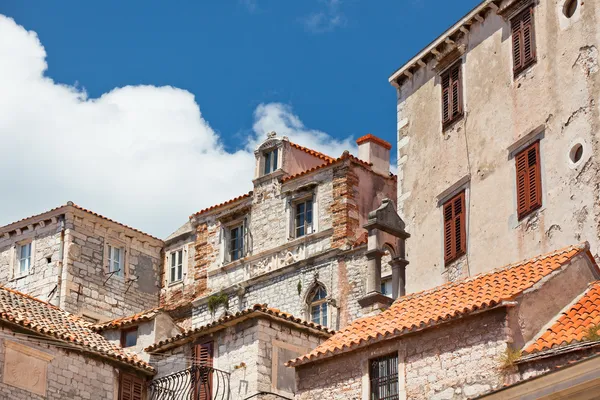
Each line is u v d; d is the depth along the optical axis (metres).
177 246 54.25
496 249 34.41
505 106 35.75
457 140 37.41
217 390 36.47
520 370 25.77
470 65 37.75
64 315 40.25
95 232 52.88
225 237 51.59
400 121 40.47
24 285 52.31
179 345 38.56
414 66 40.22
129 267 53.47
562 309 27.47
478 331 26.81
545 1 35.22
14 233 53.59
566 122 33.22
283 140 50.81
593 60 32.91
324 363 29.75
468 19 37.88
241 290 49.44
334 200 47.72
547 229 32.78
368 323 30.77
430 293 31.59
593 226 31.31
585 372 22.50
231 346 37.00
